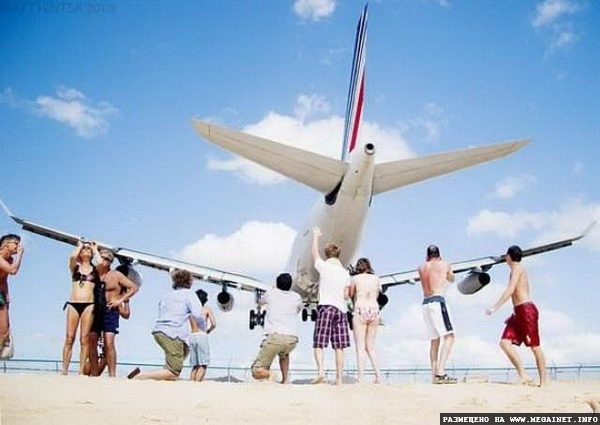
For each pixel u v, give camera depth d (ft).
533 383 35.55
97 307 37.04
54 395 26.66
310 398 27.63
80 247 36.32
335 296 35.73
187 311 36.22
